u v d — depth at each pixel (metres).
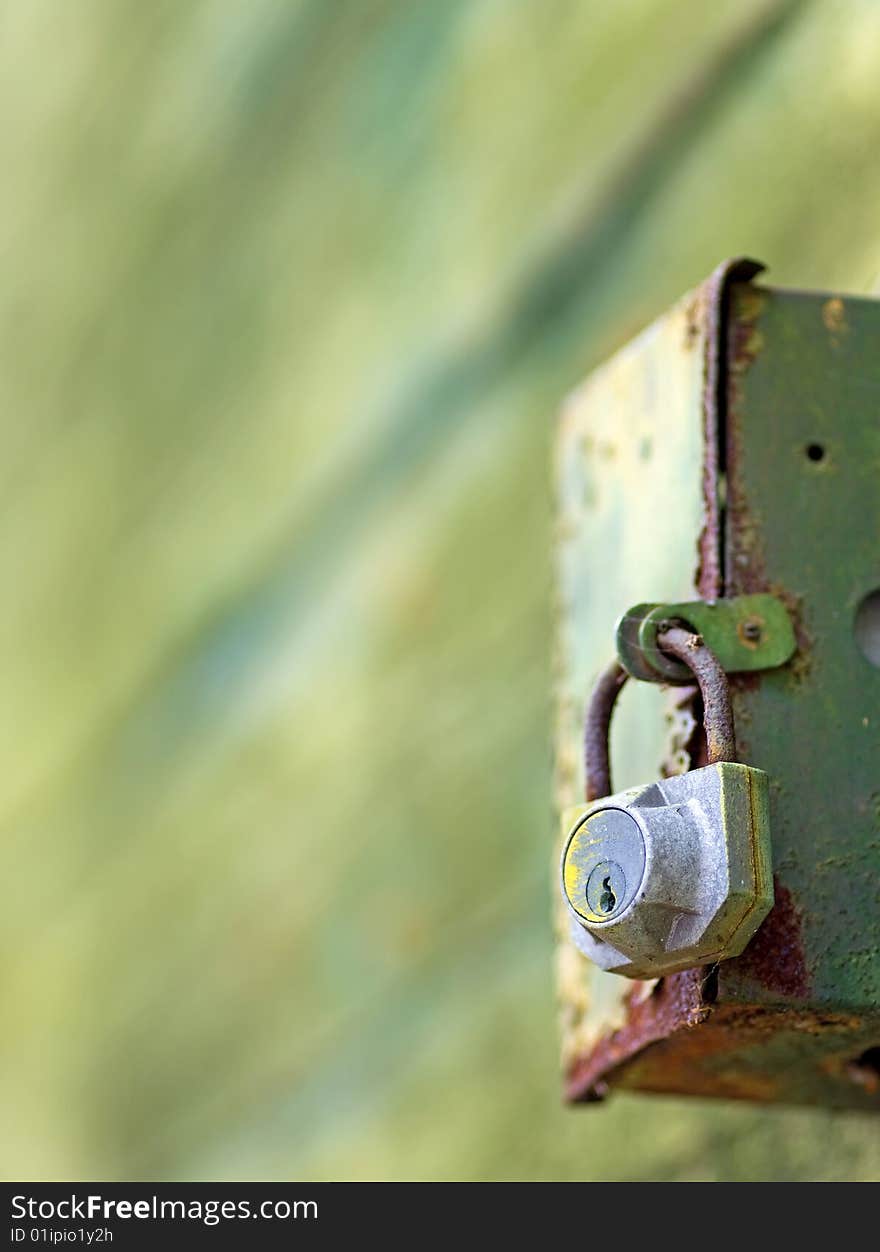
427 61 1.23
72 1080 1.36
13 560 1.68
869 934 0.63
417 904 1.06
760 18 0.90
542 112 1.09
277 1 1.47
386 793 1.11
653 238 0.95
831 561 0.65
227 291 1.42
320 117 1.35
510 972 0.98
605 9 1.05
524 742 1.01
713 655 0.63
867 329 0.67
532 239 1.07
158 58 1.65
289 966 1.15
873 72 0.81
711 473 0.66
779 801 0.63
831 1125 0.80
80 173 1.73
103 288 1.62
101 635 1.50
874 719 0.64
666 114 0.96
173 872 1.31
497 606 1.06
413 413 1.17
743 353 0.67
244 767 1.25
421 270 1.19
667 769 0.65
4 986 1.48
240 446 1.36
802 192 0.84
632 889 0.60
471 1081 0.98
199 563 1.38
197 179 1.51
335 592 1.21
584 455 0.73
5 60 1.95
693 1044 0.66
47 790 1.50
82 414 1.61
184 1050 1.24
